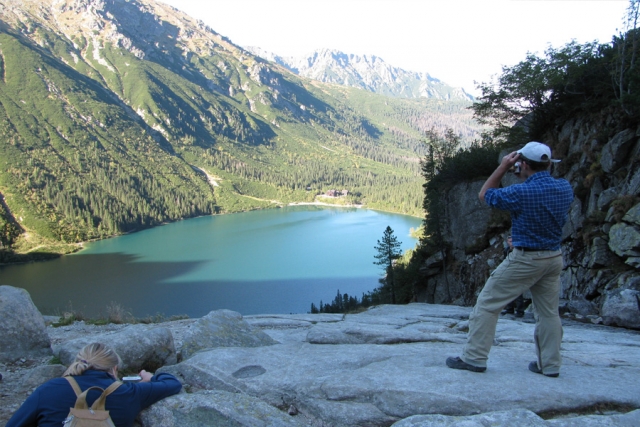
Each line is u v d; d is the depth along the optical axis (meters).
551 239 3.76
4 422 3.86
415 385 3.83
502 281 3.94
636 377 4.12
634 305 9.34
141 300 93.88
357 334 6.07
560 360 4.06
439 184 30.52
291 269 114.75
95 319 10.47
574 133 17.58
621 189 12.82
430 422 3.15
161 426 3.43
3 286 6.13
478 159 26.22
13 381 4.93
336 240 151.75
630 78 14.28
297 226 187.25
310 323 9.02
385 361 4.57
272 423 3.41
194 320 10.05
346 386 3.92
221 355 4.89
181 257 136.50
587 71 17.53
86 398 3.17
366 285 97.75
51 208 187.88
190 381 4.45
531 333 6.96
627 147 13.35
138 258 138.38
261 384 4.19
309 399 3.87
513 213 3.89
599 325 9.83
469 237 25.64
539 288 4.02
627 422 3.26
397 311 12.43
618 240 11.58
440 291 28.00
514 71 20.25
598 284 11.76
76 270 126.12
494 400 3.56
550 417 3.45
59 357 5.16
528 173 3.87
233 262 126.00
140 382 3.76
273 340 6.26
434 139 38.47
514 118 23.39
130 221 196.75
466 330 7.99
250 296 93.00
